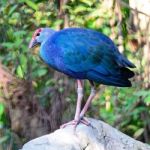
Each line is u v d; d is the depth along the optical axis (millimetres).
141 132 13875
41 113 14266
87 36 9469
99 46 9367
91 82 9547
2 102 14203
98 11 13914
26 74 14219
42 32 9828
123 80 9344
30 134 14266
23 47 13977
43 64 14195
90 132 9000
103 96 14125
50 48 9477
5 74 14125
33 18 14188
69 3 14109
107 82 9336
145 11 14039
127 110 13953
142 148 9492
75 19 13961
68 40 9438
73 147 8633
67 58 9383
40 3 14172
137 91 13703
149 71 13930
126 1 15016
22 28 14227
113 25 14008
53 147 8547
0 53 14406
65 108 14125
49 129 14250
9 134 14227
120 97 14039
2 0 14383
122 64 9344
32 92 14273
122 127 14125
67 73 9562
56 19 14109
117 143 9250
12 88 14242
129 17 14344
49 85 14219
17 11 14266
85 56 9336
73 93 14070
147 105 13906
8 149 14164
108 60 9328
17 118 14305
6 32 14352
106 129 9344
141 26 14164
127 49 14219
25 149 8570
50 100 14242
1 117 14125
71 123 9133
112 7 13977
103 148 8961
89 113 14172
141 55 14055
